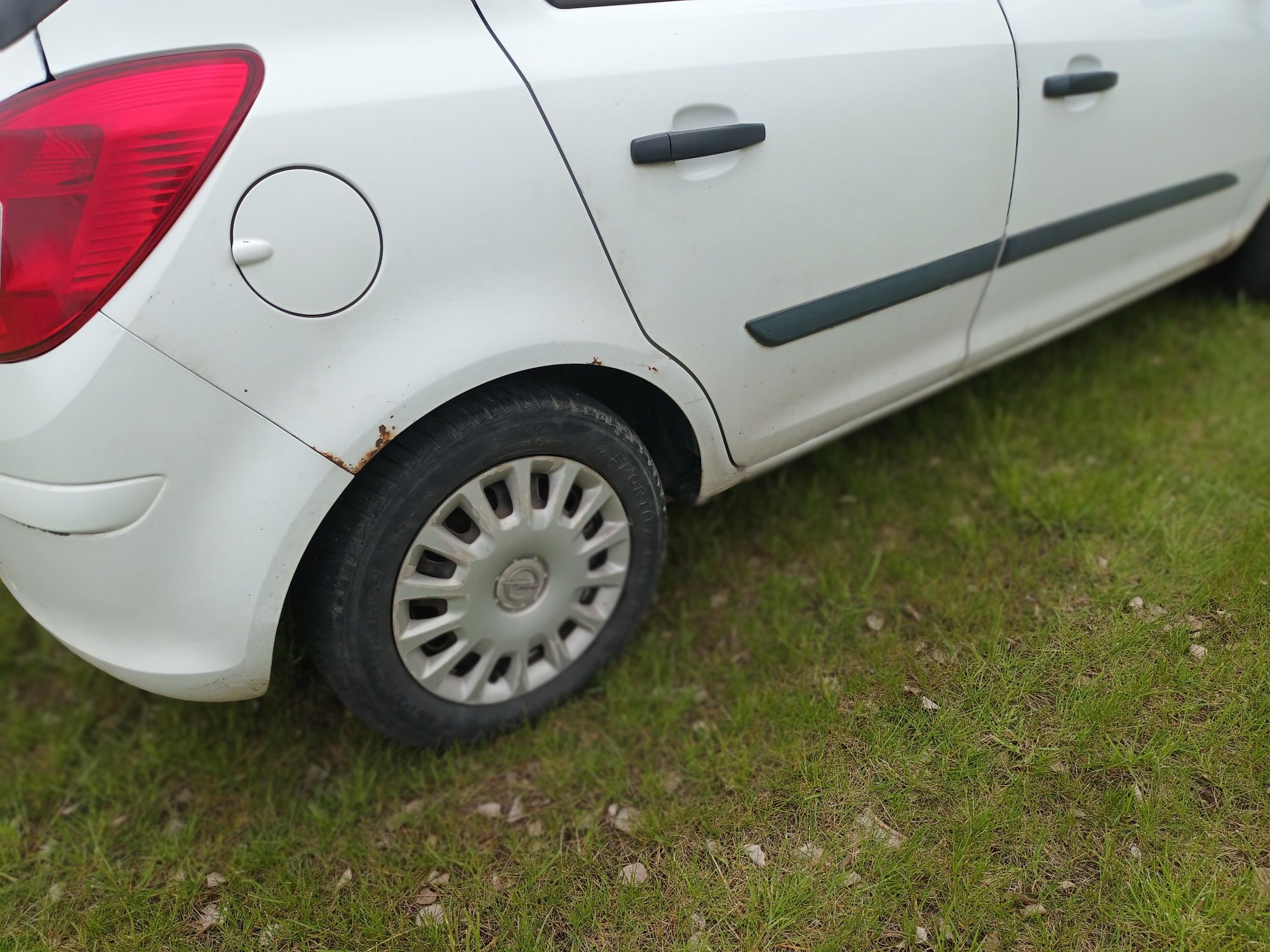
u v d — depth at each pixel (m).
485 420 1.56
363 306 1.36
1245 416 2.46
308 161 1.28
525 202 1.44
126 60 1.25
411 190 1.35
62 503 1.33
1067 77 1.98
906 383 2.15
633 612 2.00
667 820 1.72
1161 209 2.40
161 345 1.27
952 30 1.82
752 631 2.11
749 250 1.69
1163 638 1.87
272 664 1.90
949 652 1.95
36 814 1.93
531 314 1.49
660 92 1.53
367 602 1.59
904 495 2.41
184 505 1.38
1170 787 1.61
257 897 1.68
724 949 1.51
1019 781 1.67
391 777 1.89
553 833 1.75
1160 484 2.28
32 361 1.26
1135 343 2.88
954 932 1.47
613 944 1.54
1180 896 1.44
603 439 1.72
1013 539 2.19
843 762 1.77
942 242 1.96
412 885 1.68
